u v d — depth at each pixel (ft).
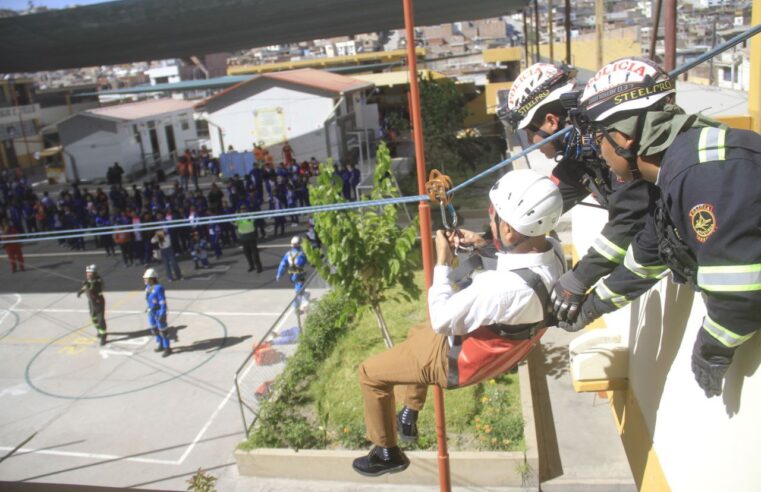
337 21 47.91
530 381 33.99
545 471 28.19
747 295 5.72
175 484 30.94
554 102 10.63
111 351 46.80
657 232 7.09
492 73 126.82
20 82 159.33
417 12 48.91
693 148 6.15
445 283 9.24
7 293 63.10
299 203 80.89
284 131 101.91
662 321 9.69
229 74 161.07
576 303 8.50
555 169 11.06
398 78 123.85
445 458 12.53
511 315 8.41
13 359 46.75
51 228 81.71
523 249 8.72
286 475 30.68
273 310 52.03
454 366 9.10
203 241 65.26
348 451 30.45
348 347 41.04
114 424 36.83
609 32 56.80
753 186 5.69
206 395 39.06
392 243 33.09
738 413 6.73
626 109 6.94
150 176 120.26
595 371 12.03
